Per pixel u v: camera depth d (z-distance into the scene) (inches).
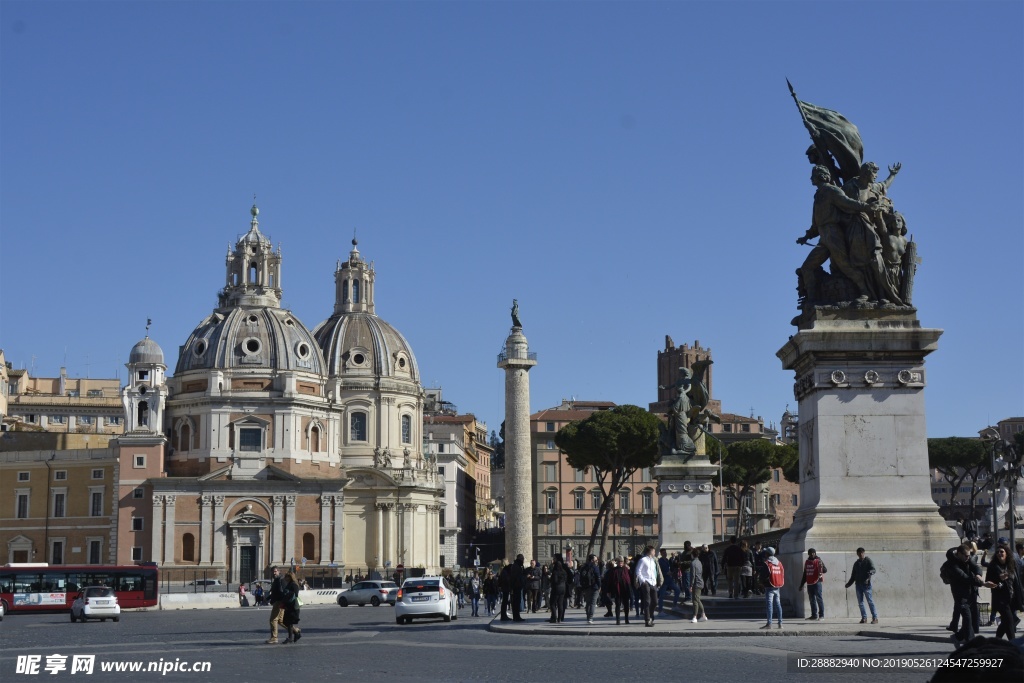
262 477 5036.9
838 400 1069.8
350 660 1058.7
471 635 1398.9
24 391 7313.0
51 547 5029.5
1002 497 3304.6
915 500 1060.5
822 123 1127.6
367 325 5954.7
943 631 942.4
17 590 3314.5
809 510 1088.8
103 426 7140.8
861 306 1079.0
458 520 7534.5
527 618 1734.7
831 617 1052.5
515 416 4005.9
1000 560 857.5
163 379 5068.9
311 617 2635.3
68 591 3376.0
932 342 1067.9
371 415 5777.6
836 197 1092.5
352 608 3449.8
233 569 4921.3
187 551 4899.1
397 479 5625.0
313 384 5315.0
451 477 7342.5
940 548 1045.2
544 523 6402.6
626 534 6417.3
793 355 1112.2
